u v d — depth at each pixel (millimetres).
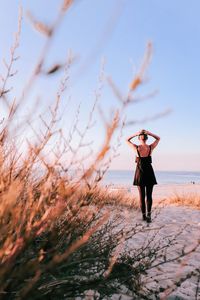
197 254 3500
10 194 923
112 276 1771
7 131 1121
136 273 1923
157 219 6305
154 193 25281
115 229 2686
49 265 878
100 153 771
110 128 747
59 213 977
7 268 868
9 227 981
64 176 1071
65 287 1470
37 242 1396
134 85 692
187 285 2631
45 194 1061
